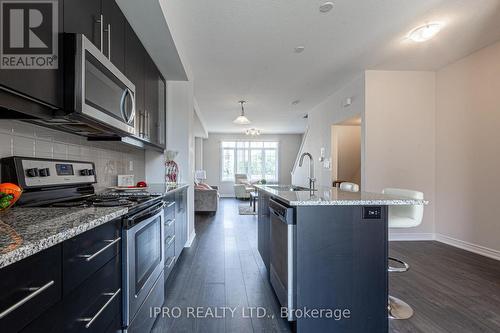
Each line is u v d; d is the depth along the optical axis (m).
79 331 0.93
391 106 3.93
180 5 2.32
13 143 1.38
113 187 2.51
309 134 6.49
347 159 6.44
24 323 0.67
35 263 0.71
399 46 3.14
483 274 2.65
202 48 3.16
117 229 1.27
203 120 7.77
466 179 3.46
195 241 3.86
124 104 1.81
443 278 2.55
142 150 3.46
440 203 3.88
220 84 4.49
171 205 2.48
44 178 1.51
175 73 3.29
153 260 1.78
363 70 3.90
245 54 3.34
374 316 1.65
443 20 2.58
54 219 1.02
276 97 5.28
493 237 3.13
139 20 2.07
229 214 6.19
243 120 5.34
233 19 2.55
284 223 1.75
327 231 1.64
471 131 3.40
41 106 1.16
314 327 1.62
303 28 2.72
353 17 2.53
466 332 1.72
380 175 3.92
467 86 3.45
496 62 3.09
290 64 3.66
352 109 4.30
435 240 3.93
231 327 1.77
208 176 10.58
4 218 1.03
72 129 1.71
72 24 1.28
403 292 2.27
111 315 1.20
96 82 1.41
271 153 10.82
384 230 1.67
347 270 1.64
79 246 0.94
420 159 3.96
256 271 2.73
